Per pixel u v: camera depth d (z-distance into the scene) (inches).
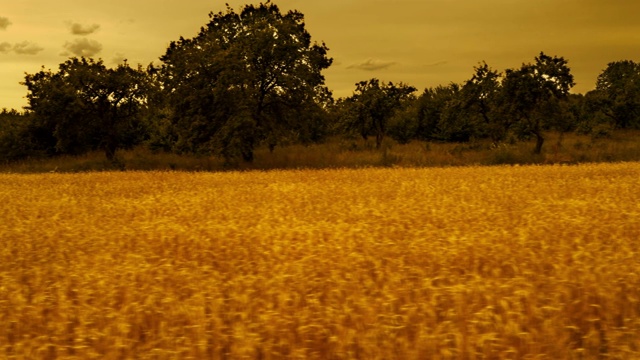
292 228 527.5
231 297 306.2
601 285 305.6
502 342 242.8
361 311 282.0
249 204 759.7
